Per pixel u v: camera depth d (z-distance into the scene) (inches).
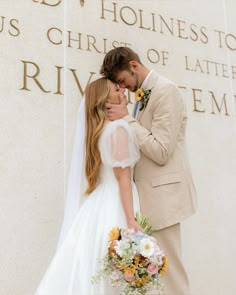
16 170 143.3
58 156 150.1
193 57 187.3
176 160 115.7
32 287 137.9
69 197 117.3
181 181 114.4
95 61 163.8
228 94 192.9
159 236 112.7
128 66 119.3
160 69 178.1
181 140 120.0
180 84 181.2
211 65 191.3
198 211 172.4
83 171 117.6
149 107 117.3
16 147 144.6
